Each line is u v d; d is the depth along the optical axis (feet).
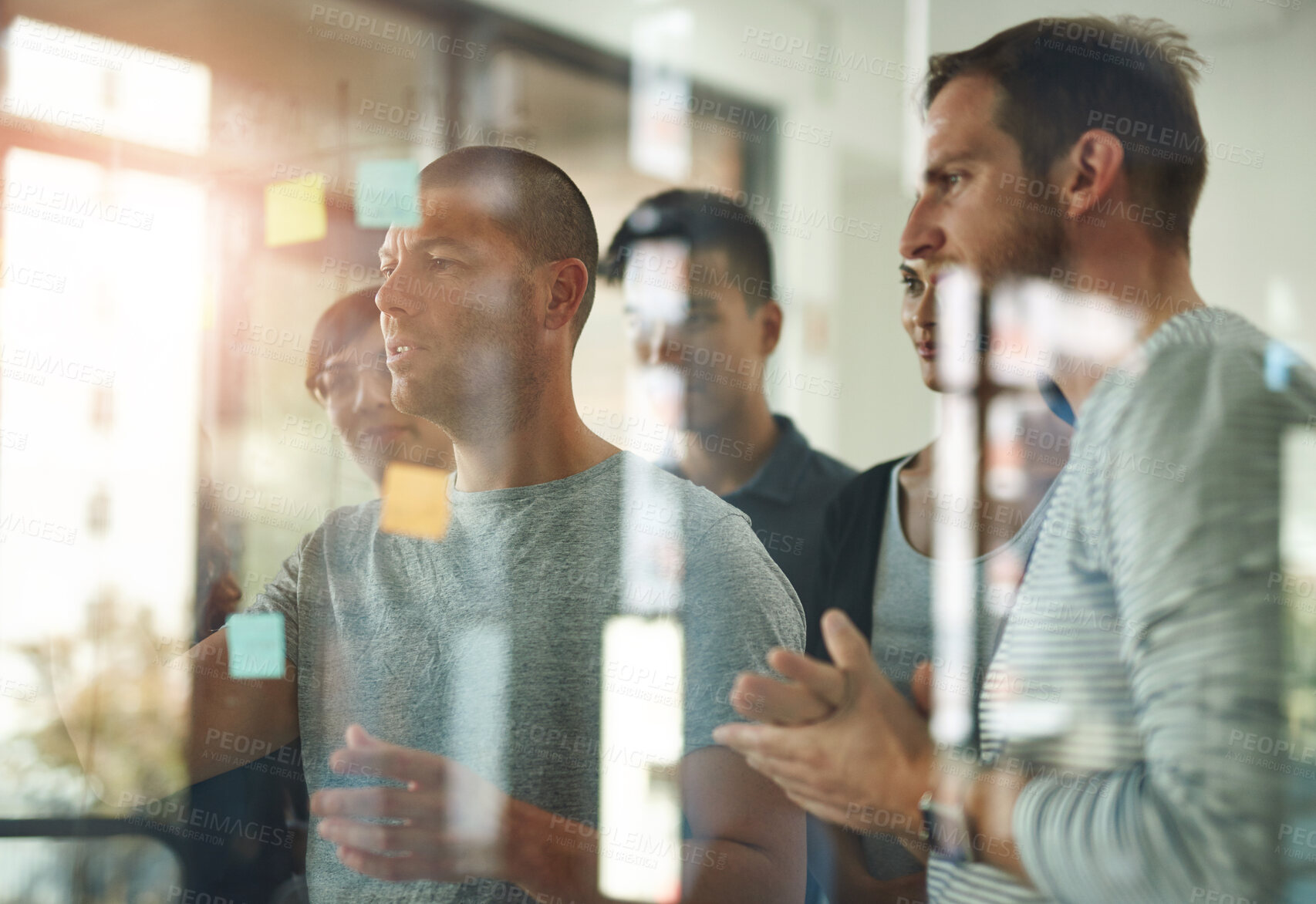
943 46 4.06
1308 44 3.50
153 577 4.20
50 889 3.94
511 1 4.55
